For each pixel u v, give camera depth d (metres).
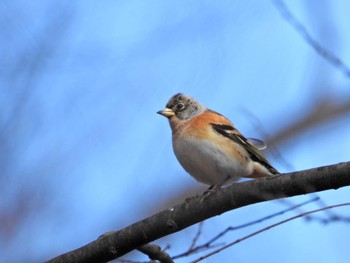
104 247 8.99
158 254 9.33
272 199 8.70
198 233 9.80
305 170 8.52
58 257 9.10
